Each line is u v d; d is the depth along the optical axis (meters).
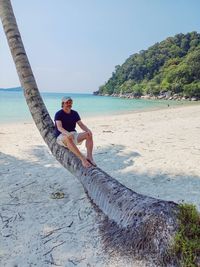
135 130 14.69
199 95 78.94
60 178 7.31
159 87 97.06
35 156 9.65
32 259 4.35
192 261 3.76
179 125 16.19
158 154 9.39
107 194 5.07
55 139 6.04
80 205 5.79
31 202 6.06
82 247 4.55
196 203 5.75
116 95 131.88
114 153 9.69
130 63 139.25
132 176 7.42
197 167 7.96
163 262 3.90
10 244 4.70
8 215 5.55
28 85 6.12
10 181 7.20
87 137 6.02
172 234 4.01
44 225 5.19
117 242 4.42
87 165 5.64
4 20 6.00
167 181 7.02
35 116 6.20
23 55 6.07
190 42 130.12
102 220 5.06
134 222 4.39
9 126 18.28
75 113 6.09
